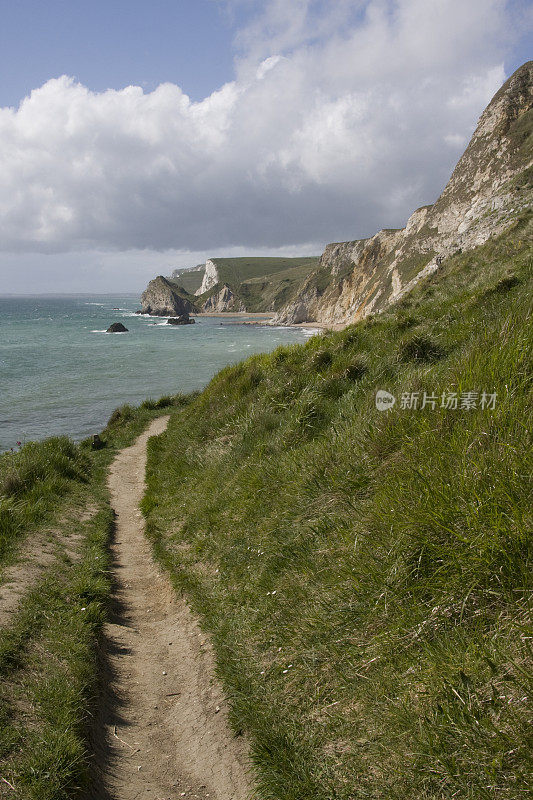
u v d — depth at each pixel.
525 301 4.90
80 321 147.50
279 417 8.52
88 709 3.73
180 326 138.75
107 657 4.80
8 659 4.06
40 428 28.75
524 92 81.62
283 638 3.74
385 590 3.09
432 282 17.88
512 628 2.21
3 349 71.25
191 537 7.18
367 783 2.29
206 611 5.06
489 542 2.49
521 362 3.73
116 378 46.81
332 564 3.90
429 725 2.19
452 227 83.31
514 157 72.81
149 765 3.31
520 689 1.98
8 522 7.94
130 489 13.34
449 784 1.94
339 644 3.21
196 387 42.00
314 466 5.45
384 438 4.64
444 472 3.17
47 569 6.45
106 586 6.16
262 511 5.93
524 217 18.05
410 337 7.57
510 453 2.80
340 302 134.62
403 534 3.13
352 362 8.12
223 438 10.42
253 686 3.56
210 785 3.00
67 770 2.94
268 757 2.84
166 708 3.96
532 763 1.73
